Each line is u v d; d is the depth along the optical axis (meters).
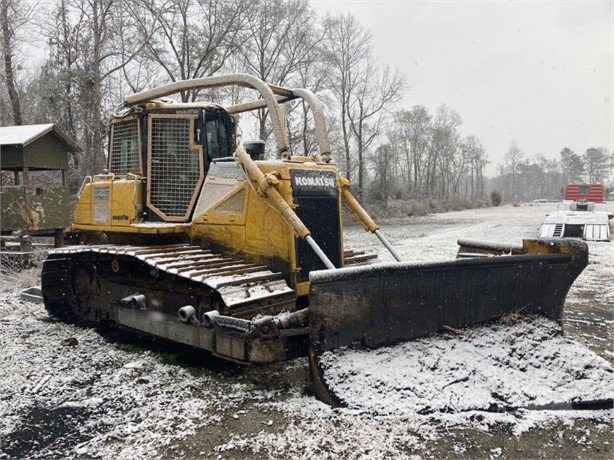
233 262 4.87
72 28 18.09
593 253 13.23
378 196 36.66
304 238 4.38
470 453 3.24
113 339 5.79
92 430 3.61
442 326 4.49
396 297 4.25
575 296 8.19
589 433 3.51
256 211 4.85
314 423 3.59
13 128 10.62
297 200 4.79
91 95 17.88
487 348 4.36
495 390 3.91
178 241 5.52
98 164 16.84
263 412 3.82
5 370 4.75
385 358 4.07
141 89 20.75
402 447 3.29
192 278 4.30
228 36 22.17
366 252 5.88
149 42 19.75
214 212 5.14
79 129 18.95
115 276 5.93
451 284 4.50
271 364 4.89
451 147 54.31
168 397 4.14
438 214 37.59
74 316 6.75
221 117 5.71
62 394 4.23
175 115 5.47
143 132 5.67
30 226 9.96
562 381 4.11
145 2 18.91
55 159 10.69
